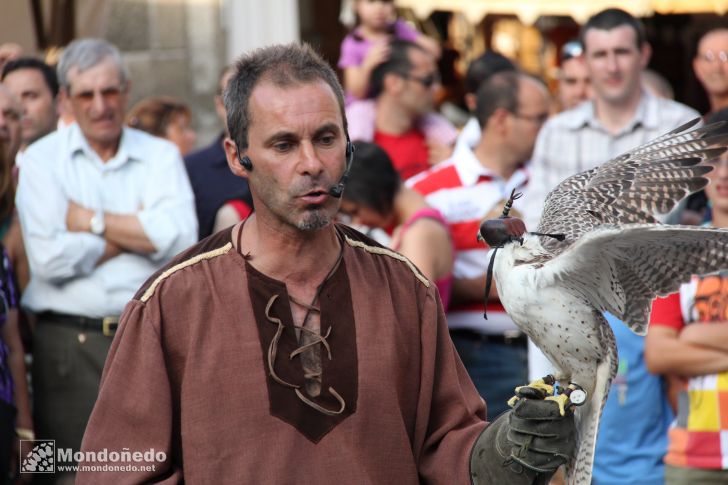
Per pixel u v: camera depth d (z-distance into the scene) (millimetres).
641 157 5523
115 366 4668
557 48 17234
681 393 7504
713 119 8602
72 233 8047
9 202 8414
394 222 8078
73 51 8359
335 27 16328
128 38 13797
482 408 5094
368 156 7945
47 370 8039
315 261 4730
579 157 9039
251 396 4559
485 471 4633
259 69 4570
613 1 16016
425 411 4852
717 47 10984
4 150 8195
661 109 9102
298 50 4648
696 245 4426
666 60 16547
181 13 14008
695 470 7316
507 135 8914
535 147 9117
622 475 7855
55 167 8203
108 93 8227
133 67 13859
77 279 8039
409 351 4848
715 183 7539
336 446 4535
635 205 5324
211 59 14156
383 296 4812
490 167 8961
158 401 4605
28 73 9852
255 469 4492
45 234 8039
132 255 8164
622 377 7824
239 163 4707
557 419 4539
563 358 4598
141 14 13836
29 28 12344
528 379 8523
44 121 9906
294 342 4637
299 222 4531
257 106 4512
